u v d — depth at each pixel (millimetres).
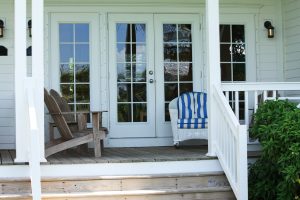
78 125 7148
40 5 5828
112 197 5672
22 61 5809
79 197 5613
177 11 8234
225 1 8344
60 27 8008
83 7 8023
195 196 5793
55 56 7973
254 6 8398
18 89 5797
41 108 5805
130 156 6480
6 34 7844
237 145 5504
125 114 8117
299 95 8023
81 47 8055
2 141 7809
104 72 8078
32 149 5098
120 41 8141
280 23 8438
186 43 8281
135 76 8148
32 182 5078
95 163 5895
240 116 8367
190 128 7516
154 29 8188
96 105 8031
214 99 6250
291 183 5270
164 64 8211
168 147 7867
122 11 8117
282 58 8430
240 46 8422
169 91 8219
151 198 5727
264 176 5891
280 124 5633
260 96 7699
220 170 6137
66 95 7996
